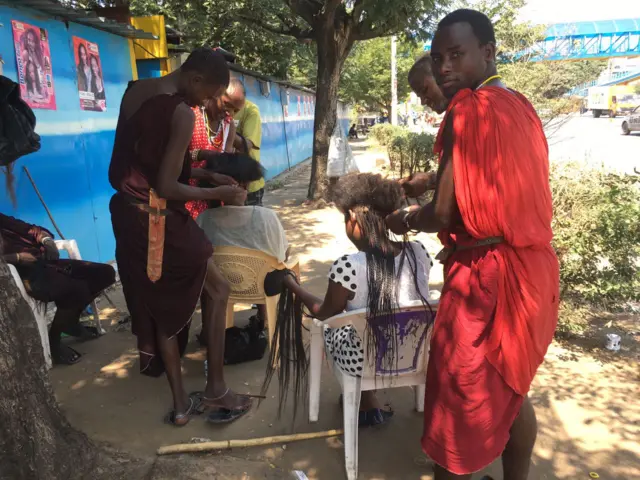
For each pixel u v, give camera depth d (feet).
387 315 7.35
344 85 97.40
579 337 12.59
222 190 8.87
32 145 9.35
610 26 93.91
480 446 6.09
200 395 10.00
